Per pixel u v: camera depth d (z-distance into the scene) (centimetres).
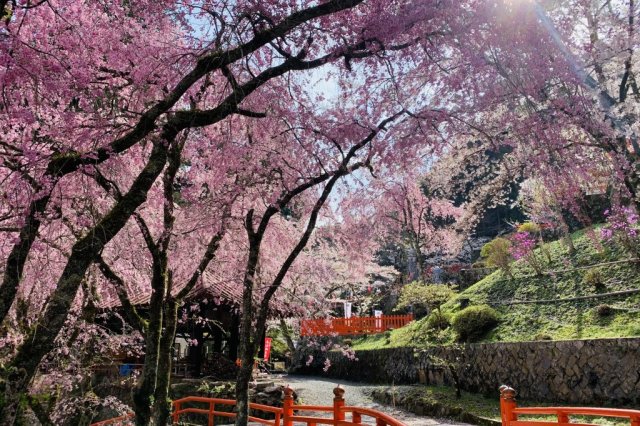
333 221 984
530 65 523
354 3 496
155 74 613
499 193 1134
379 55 591
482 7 523
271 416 1276
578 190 579
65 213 683
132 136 475
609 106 607
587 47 604
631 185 657
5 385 371
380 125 639
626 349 925
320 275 1115
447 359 1402
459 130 634
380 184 956
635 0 669
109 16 662
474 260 2358
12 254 446
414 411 1284
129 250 858
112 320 1298
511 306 1430
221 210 756
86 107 600
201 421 1270
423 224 1423
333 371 2186
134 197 440
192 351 1471
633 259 1198
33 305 857
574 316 1195
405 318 2183
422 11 538
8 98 536
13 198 559
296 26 520
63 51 613
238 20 525
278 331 2653
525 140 575
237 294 1301
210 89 745
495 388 1205
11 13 545
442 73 619
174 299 724
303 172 724
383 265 2762
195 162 827
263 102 664
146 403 598
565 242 1541
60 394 874
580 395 984
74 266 409
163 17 610
